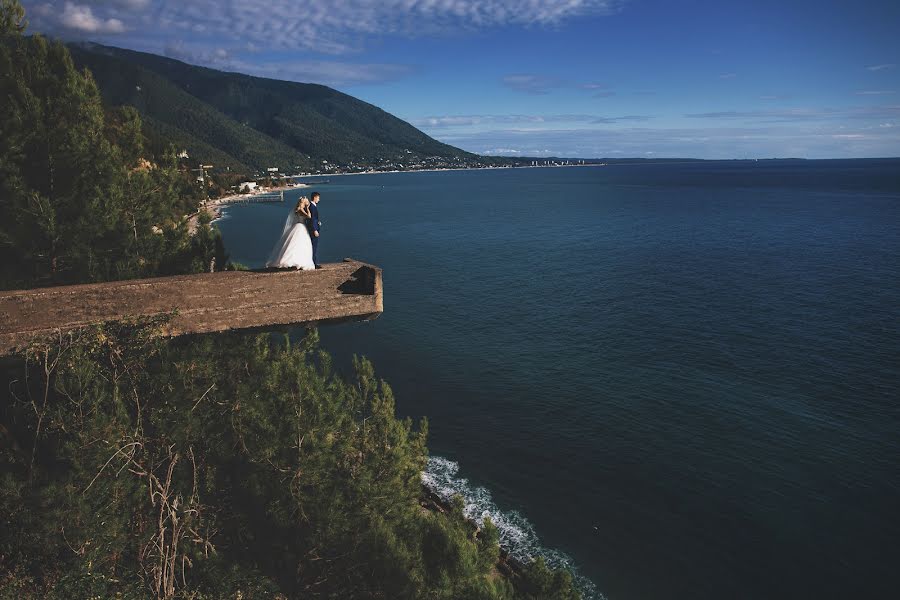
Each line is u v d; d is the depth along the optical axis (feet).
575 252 348.38
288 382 45.16
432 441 121.80
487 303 230.07
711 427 123.44
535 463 113.19
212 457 45.09
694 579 84.17
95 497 35.17
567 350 172.96
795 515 95.61
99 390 35.06
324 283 41.37
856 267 275.18
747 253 324.39
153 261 50.37
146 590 36.88
